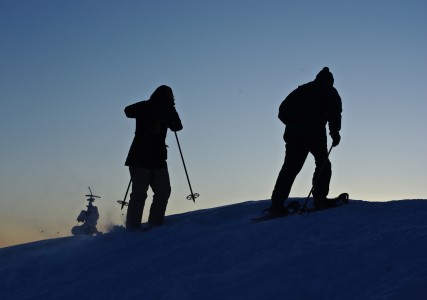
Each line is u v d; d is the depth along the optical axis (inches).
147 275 232.1
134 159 319.3
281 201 295.0
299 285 188.2
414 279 174.9
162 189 320.2
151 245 275.7
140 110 324.5
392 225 239.0
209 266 225.9
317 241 228.8
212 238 262.8
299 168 298.7
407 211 265.6
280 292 186.4
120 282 229.3
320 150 300.4
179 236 285.4
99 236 307.1
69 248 295.0
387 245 207.2
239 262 222.7
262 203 335.3
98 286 229.3
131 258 262.1
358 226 246.8
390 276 183.3
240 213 318.3
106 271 248.2
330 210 285.1
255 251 233.1
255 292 188.4
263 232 257.1
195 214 340.5
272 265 205.3
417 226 227.6
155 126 320.2
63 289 235.3
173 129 326.3
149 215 322.3
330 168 300.2
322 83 305.3
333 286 184.9
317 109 301.3
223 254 237.3
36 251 297.9
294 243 234.5
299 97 303.7
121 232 309.9
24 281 259.8
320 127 300.5
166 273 229.1
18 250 305.4
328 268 196.5
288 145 301.1
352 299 175.3
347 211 278.2
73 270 263.0
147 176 319.3
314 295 182.5
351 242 216.2
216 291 192.5
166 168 323.3
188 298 190.2
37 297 232.2
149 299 204.2
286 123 304.3
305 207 308.3
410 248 200.7
